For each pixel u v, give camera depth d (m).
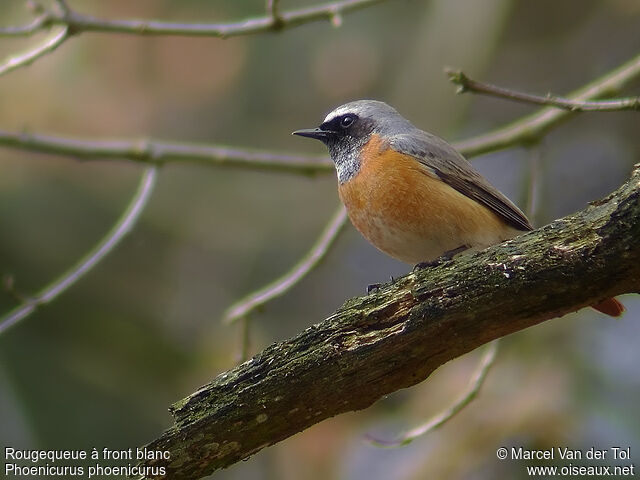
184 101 14.20
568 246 5.73
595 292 5.80
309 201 15.48
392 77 15.09
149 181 10.34
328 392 6.14
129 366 14.09
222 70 14.23
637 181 5.62
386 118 9.62
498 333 6.05
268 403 6.15
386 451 11.34
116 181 14.67
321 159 10.75
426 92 13.58
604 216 5.70
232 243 15.26
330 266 15.57
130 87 13.73
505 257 5.86
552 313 5.95
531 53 16.34
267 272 15.30
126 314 14.47
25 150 10.38
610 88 10.17
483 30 13.55
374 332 6.06
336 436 11.70
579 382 11.07
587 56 16.20
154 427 13.50
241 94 15.02
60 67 13.41
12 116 13.19
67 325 14.08
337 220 10.00
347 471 11.38
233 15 14.34
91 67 13.58
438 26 13.77
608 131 16.00
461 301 5.89
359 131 9.67
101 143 10.49
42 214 14.20
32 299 9.28
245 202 15.41
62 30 9.66
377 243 9.00
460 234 8.61
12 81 13.28
